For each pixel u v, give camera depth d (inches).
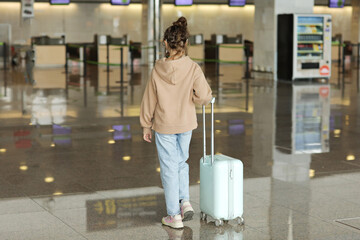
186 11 1272.1
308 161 304.5
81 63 1115.3
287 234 193.3
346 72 924.6
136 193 243.9
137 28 1258.0
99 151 330.6
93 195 240.8
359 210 219.8
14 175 275.4
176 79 192.2
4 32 1160.2
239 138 370.3
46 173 279.3
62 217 211.6
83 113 478.3
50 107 513.7
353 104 531.8
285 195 239.8
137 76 856.3
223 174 197.5
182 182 205.2
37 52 1077.1
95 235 192.4
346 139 366.3
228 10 1294.3
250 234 193.0
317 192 244.4
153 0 1056.8
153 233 194.2
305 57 757.3
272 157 313.9
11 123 425.7
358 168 288.4
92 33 1230.9
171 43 193.6
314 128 407.8
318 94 613.0
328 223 204.4
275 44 781.3
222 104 535.8
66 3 1181.1
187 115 195.6
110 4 1234.0
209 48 1249.4
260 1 800.9
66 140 363.3
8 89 665.6
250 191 245.9
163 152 197.9
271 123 428.8
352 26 1247.5
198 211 218.8
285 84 722.2
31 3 1027.3
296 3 779.4
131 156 317.7
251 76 857.5
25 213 216.5
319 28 761.0
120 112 484.7
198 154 323.3
